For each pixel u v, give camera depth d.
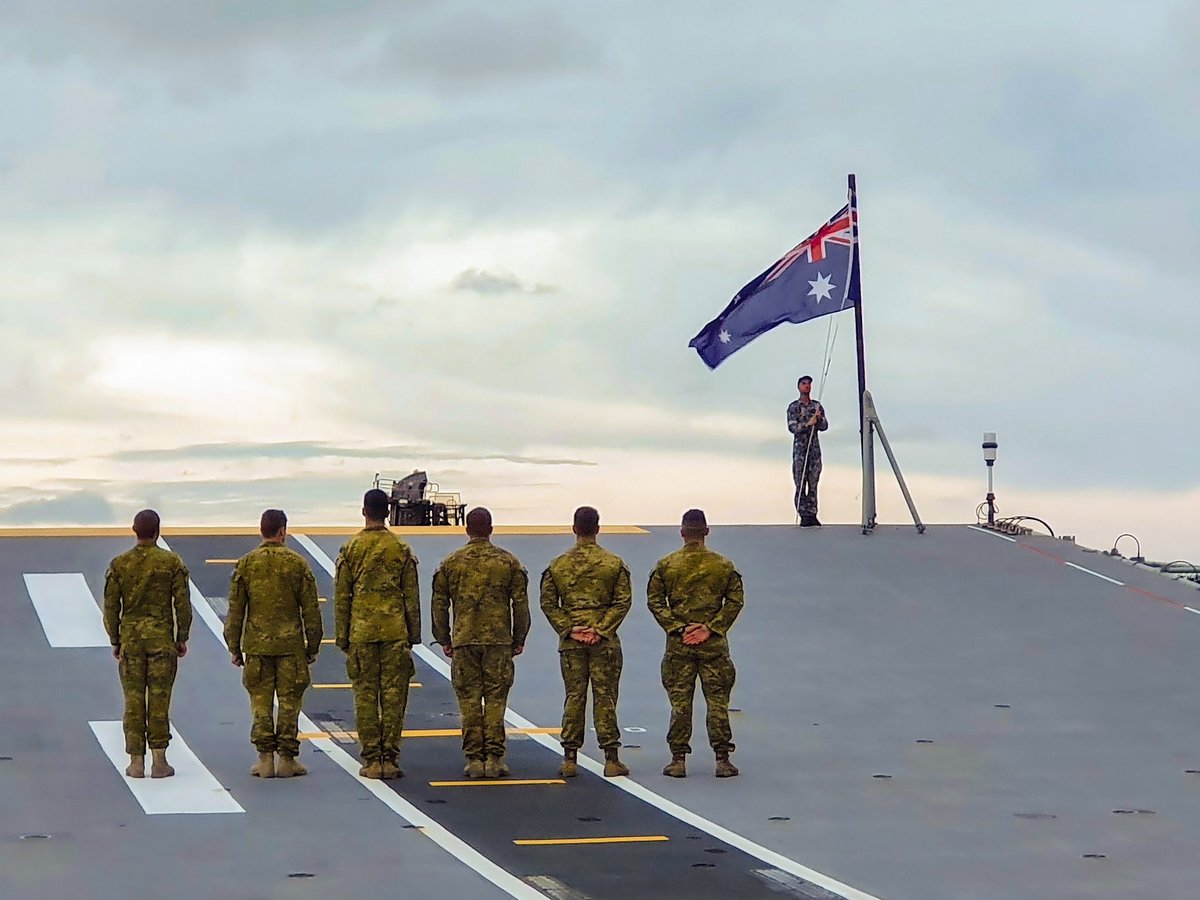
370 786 14.27
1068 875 11.90
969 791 14.55
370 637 14.53
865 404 29.84
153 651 14.38
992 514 30.58
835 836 12.88
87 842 12.29
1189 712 18.05
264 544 14.75
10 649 19.42
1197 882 11.77
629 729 16.89
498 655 14.77
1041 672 19.88
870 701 18.30
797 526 30.36
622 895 11.06
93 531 27.42
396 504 34.00
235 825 12.83
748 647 20.84
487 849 12.23
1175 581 25.72
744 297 30.11
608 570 15.03
